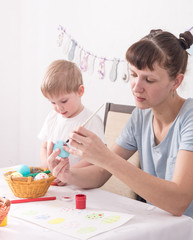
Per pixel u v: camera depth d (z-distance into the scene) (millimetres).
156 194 986
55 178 1167
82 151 1011
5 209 856
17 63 2965
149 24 1949
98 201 1099
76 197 1020
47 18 2693
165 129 1229
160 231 914
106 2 2205
